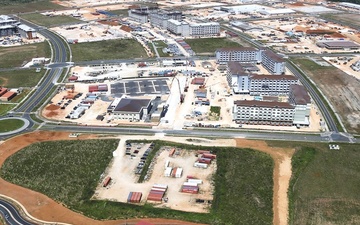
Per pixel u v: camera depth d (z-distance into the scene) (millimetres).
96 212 163125
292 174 189750
